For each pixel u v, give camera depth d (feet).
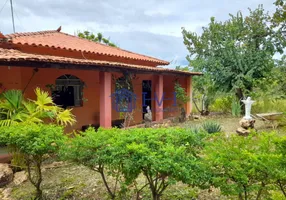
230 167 8.63
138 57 41.63
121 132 11.94
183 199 13.23
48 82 29.35
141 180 16.01
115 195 13.88
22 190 15.23
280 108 46.03
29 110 20.42
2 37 26.43
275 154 8.57
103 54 34.32
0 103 19.98
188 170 8.64
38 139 11.92
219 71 49.49
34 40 30.14
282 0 33.50
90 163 10.73
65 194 14.40
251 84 48.11
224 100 53.47
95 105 35.04
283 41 47.01
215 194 13.69
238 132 29.84
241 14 51.08
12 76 24.26
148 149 9.25
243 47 49.32
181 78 48.03
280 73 45.62
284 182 8.60
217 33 52.08
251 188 8.45
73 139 11.97
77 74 32.53
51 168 18.60
